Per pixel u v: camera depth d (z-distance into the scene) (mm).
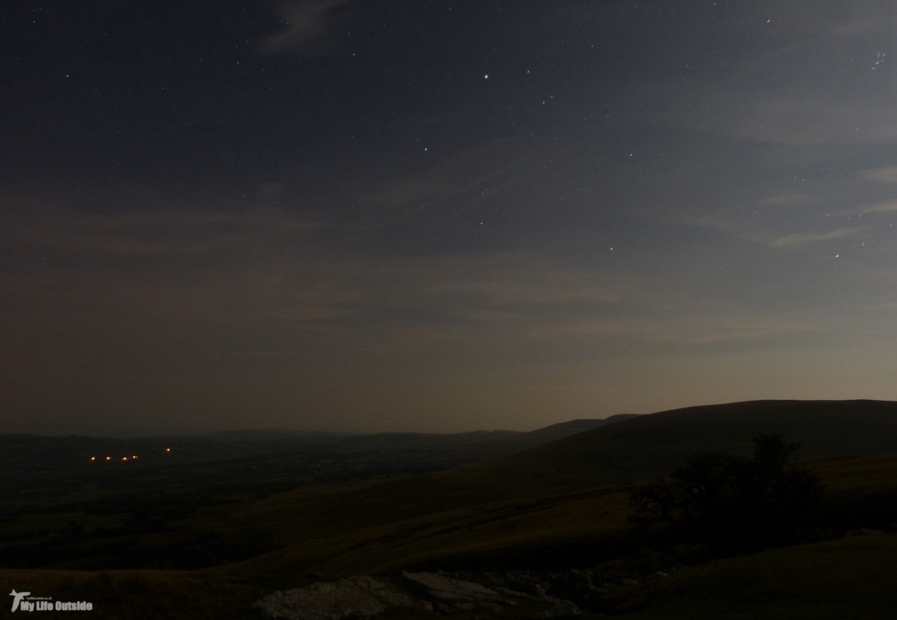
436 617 15156
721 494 27062
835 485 37188
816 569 14914
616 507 42031
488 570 29672
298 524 81500
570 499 56906
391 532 56875
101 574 16344
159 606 13617
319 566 48406
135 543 71188
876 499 31516
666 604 14719
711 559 26344
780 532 26219
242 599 14977
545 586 21609
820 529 29000
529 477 94938
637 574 24578
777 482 26922
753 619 11875
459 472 105688
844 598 12445
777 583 14102
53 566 60312
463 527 50719
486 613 15852
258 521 85500
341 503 92312
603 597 18391
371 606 15562
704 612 13094
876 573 13984
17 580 15219
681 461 96812
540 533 35688
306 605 14609
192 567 61062
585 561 29672
